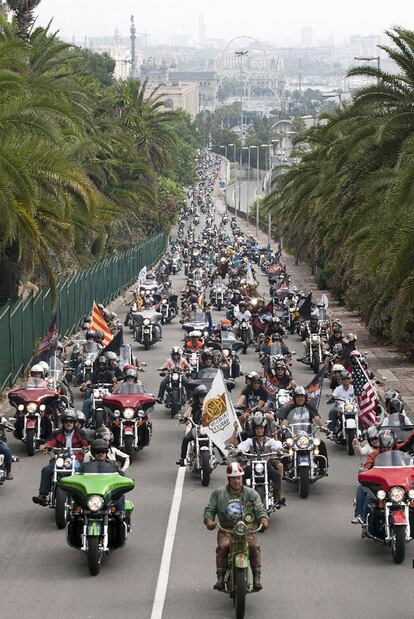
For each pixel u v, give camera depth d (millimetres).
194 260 108688
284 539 20062
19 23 60812
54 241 45844
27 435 27344
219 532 16234
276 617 15617
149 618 15523
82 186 42500
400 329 38656
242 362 47000
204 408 22641
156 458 27656
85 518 17844
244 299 61000
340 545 19625
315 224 70125
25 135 41906
